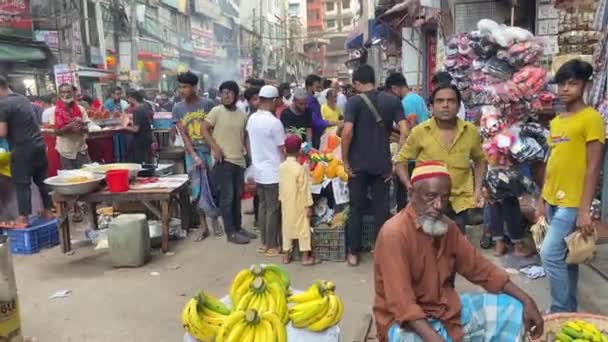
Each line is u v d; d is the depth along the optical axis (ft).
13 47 49.73
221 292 14.19
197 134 19.08
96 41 73.36
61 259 17.42
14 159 18.88
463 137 11.66
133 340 11.50
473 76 15.97
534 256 15.57
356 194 15.47
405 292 7.19
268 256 17.13
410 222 7.48
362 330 11.59
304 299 9.77
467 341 8.00
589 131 9.78
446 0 29.17
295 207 15.81
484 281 8.09
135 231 16.21
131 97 31.14
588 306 12.12
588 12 18.07
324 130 22.06
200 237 19.34
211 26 134.41
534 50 14.56
